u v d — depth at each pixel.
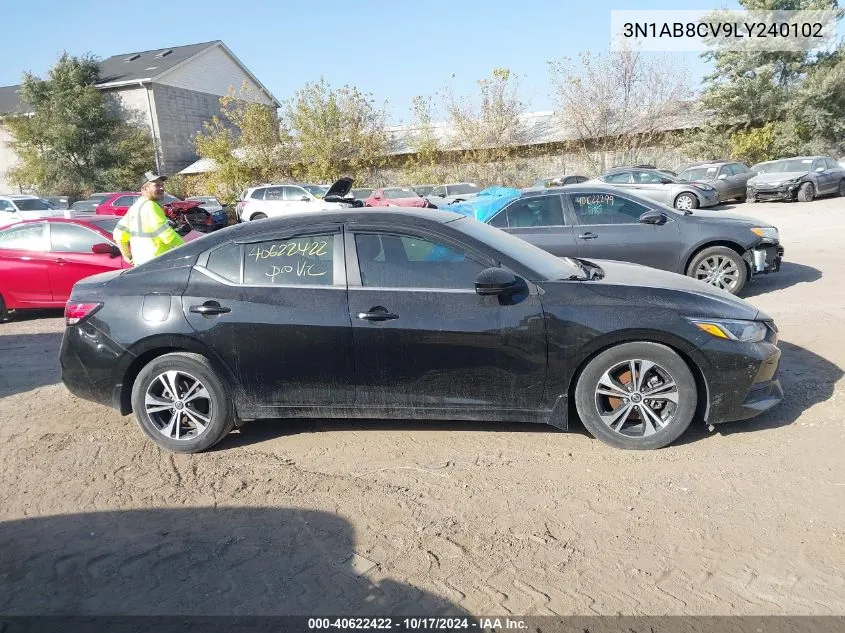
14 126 31.70
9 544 3.29
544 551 3.03
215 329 4.07
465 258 4.02
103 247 8.09
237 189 29.89
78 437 4.61
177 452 4.27
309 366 4.05
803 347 5.68
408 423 4.57
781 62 30.06
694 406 3.85
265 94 41.34
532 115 35.00
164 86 33.38
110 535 3.34
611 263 4.90
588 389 3.91
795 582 2.72
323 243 4.15
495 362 3.90
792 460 3.72
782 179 21.34
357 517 3.40
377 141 30.72
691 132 30.48
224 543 3.22
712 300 3.97
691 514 3.25
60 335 7.98
